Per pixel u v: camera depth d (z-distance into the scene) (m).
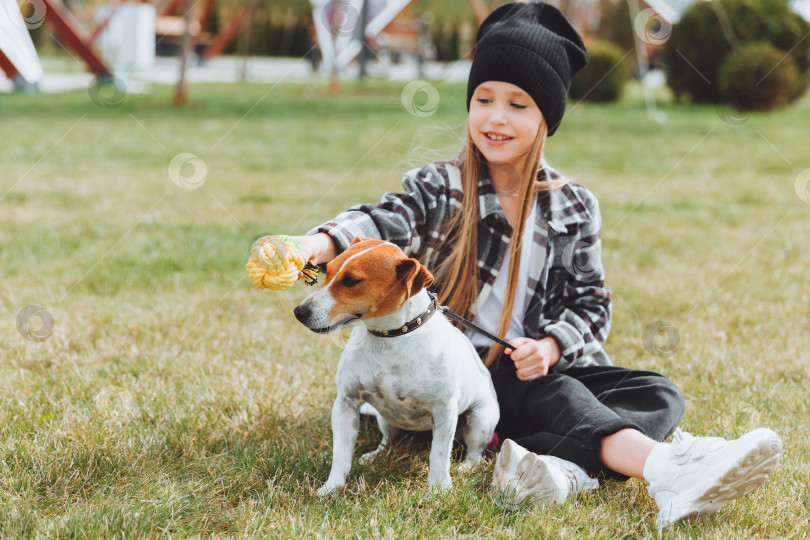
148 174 6.89
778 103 12.25
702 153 8.79
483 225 2.41
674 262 4.62
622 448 2.06
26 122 9.61
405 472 2.24
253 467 2.19
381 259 1.88
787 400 2.78
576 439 2.12
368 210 2.24
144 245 4.57
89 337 3.25
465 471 2.18
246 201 5.93
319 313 1.82
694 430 2.53
